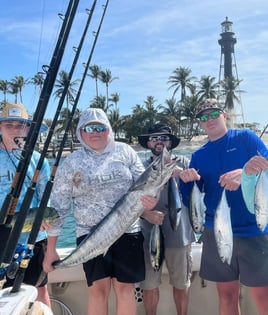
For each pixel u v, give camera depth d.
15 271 2.06
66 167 2.92
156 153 3.80
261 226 2.54
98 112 2.95
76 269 3.45
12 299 1.87
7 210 2.06
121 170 2.93
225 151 2.99
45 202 2.38
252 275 2.81
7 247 1.99
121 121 55.59
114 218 2.77
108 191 2.88
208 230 3.04
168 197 3.23
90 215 2.89
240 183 2.65
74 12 2.26
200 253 3.65
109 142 2.96
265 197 2.51
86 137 2.91
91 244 2.76
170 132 3.88
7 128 2.95
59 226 2.89
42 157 2.27
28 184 2.94
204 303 3.69
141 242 2.98
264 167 2.50
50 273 3.41
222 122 3.05
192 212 2.96
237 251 2.88
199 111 3.09
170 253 3.45
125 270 2.85
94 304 2.86
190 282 3.65
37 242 3.04
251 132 2.98
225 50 65.81
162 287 3.74
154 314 3.46
